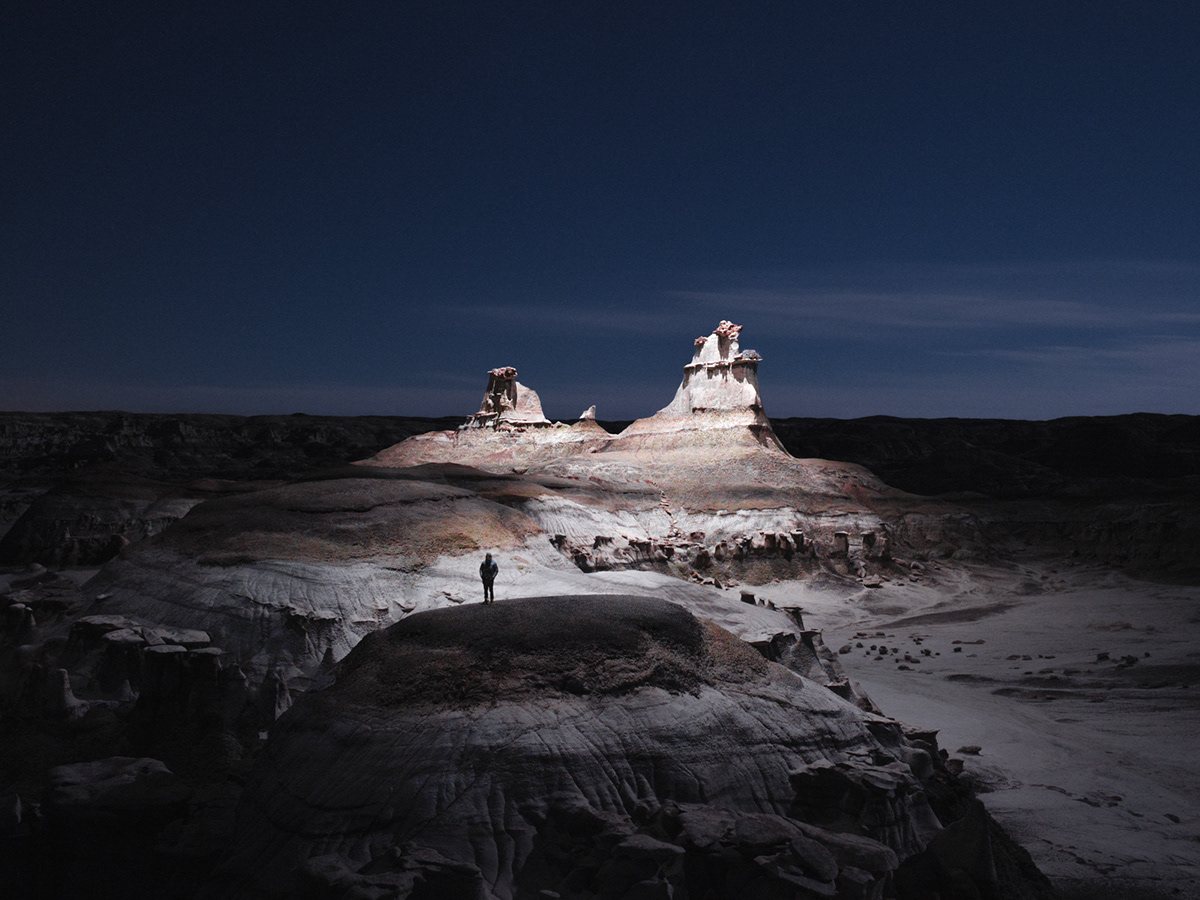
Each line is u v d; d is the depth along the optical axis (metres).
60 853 15.25
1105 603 56.72
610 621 17.28
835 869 13.11
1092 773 25.05
